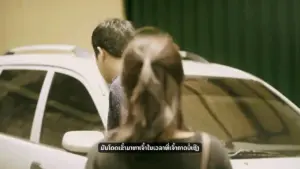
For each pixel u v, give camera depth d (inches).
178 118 94.6
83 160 130.3
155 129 93.4
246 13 279.6
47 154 144.3
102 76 133.7
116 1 310.7
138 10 308.0
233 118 148.8
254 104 157.3
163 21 302.0
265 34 275.3
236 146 139.1
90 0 312.3
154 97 94.6
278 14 271.9
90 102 140.8
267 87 171.3
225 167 91.7
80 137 123.3
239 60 282.4
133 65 95.8
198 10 292.5
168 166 91.9
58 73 157.8
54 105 154.2
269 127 150.8
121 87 99.0
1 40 331.0
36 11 323.0
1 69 183.9
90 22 313.0
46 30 321.7
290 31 269.4
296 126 154.6
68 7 316.5
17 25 327.6
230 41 284.5
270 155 136.7
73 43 315.9
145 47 96.3
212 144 91.9
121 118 97.3
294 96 269.9
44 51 183.3
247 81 168.9
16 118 167.2
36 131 155.4
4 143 161.8
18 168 151.9
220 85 159.2
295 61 269.1
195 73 160.7
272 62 274.4
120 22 121.6
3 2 330.3
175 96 95.4
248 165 126.1
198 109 144.2
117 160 94.0
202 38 291.7
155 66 95.3
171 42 97.1
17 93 171.6
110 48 117.3
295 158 135.3
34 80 166.4
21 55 180.7
